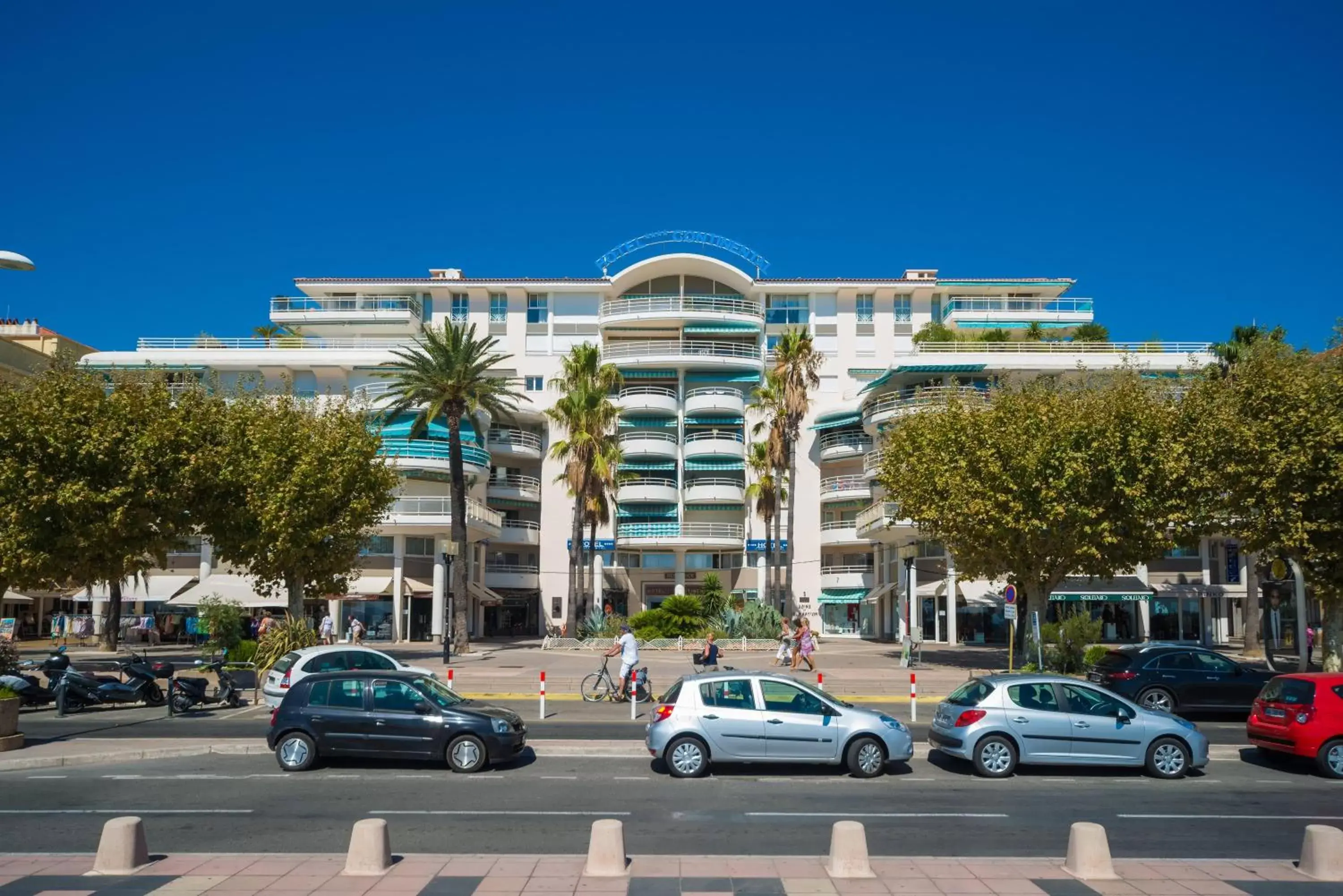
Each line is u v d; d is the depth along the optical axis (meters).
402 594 50.81
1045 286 62.78
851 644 53.81
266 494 31.44
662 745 14.73
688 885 8.59
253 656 30.25
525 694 26.28
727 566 62.25
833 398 62.59
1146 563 32.19
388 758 15.21
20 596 47.31
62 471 26.30
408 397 42.69
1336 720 15.02
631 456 61.41
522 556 63.06
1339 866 8.85
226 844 10.34
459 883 8.65
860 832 8.95
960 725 15.05
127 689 23.55
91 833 10.88
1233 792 13.83
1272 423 24.95
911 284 62.69
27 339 58.69
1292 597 44.00
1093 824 9.44
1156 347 48.97
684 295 63.16
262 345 57.62
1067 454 29.09
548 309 63.78
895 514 39.25
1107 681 22.47
